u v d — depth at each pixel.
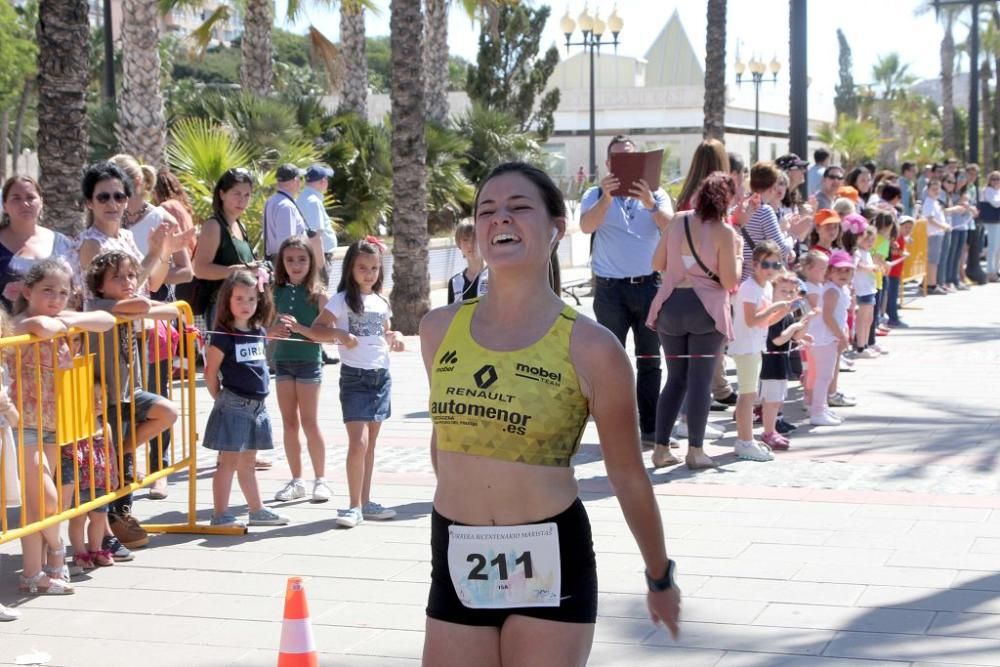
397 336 7.12
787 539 6.44
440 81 26.42
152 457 7.20
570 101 52.91
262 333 6.89
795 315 9.53
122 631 5.32
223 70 70.12
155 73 17.20
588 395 3.14
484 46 33.53
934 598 5.45
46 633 5.30
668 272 8.04
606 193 8.44
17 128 52.41
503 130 27.17
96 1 61.34
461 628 3.17
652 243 8.84
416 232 15.87
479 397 3.13
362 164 21.50
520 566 3.11
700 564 6.04
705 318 7.93
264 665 4.90
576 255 27.41
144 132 17.17
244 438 6.80
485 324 3.23
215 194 9.66
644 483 3.22
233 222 9.73
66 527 7.21
